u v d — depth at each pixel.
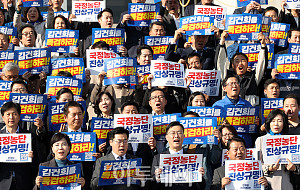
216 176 27.50
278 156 28.23
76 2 39.91
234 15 36.81
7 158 27.81
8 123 28.94
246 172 26.84
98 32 37.69
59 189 26.62
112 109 32.88
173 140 27.84
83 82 34.81
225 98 33.69
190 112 31.05
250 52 37.03
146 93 33.66
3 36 36.88
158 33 38.41
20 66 34.66
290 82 36.62
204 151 29.95
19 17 42.41
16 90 31.62
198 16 37.16
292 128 31.20
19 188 28.53
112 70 34.06
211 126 30.11
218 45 37.06
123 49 37.75
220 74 34.84
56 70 34.81
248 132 32.28
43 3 42.25
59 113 30.97
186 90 34.62
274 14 40.62
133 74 34.09
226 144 30.25
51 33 37.31
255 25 36.81
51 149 28.81
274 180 28.47
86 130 31.08
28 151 27.97
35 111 31.09
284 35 38.81
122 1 51.31
